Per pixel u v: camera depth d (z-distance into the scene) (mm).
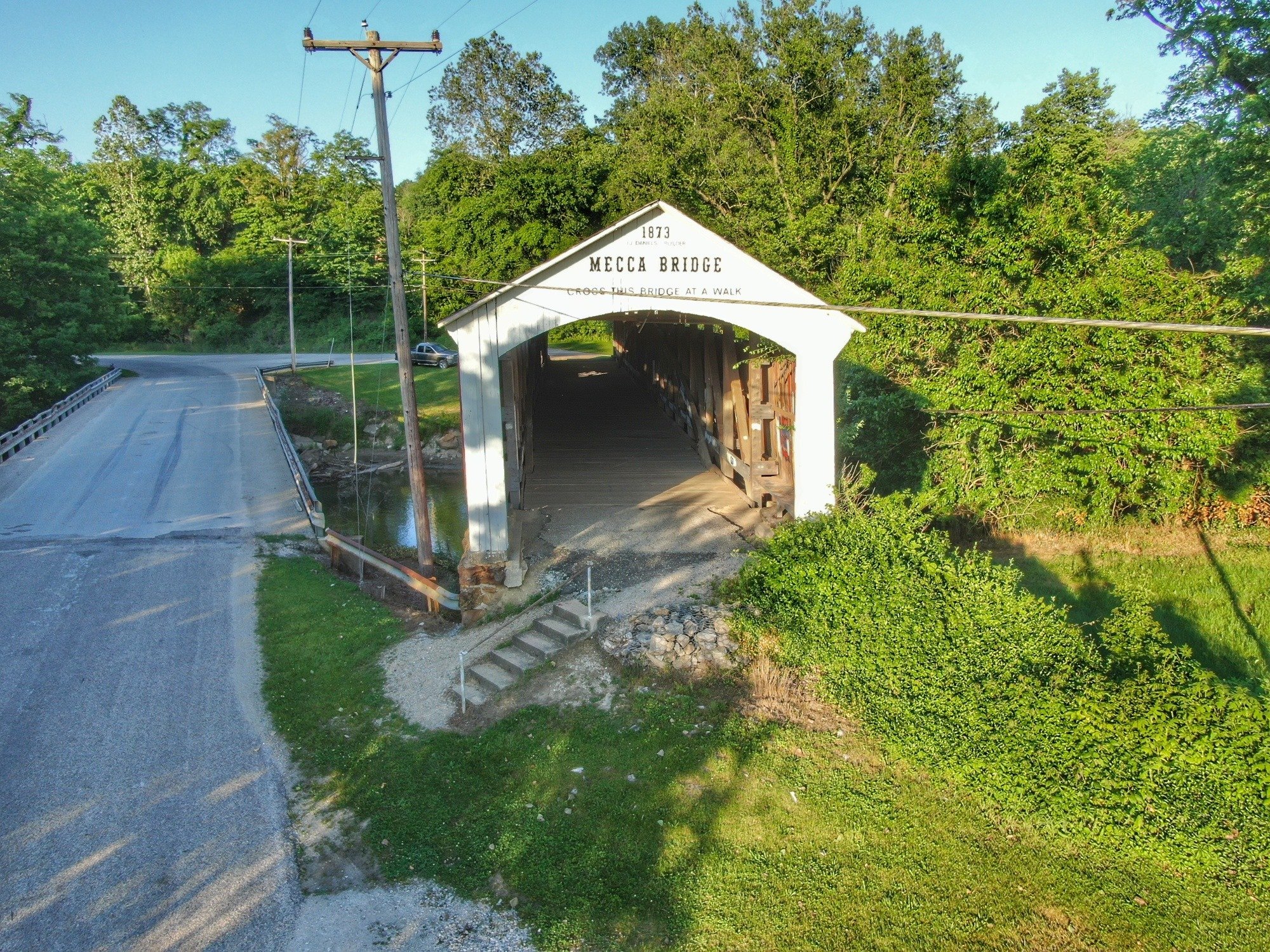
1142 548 15289
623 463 20266
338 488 25172
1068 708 7781
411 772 8898
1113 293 13773
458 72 49562
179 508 18781
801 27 28891
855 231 24953
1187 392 13578
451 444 29078
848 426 16734
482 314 12391
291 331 37781
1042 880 7117
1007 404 14422
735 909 6961
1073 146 21672
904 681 8914
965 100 29891
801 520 12086
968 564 9812
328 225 54688
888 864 7363
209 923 6895
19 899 7062
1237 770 7031
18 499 19219
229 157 69312
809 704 9703
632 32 43688
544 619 11758
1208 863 6996
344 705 10336
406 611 13344
